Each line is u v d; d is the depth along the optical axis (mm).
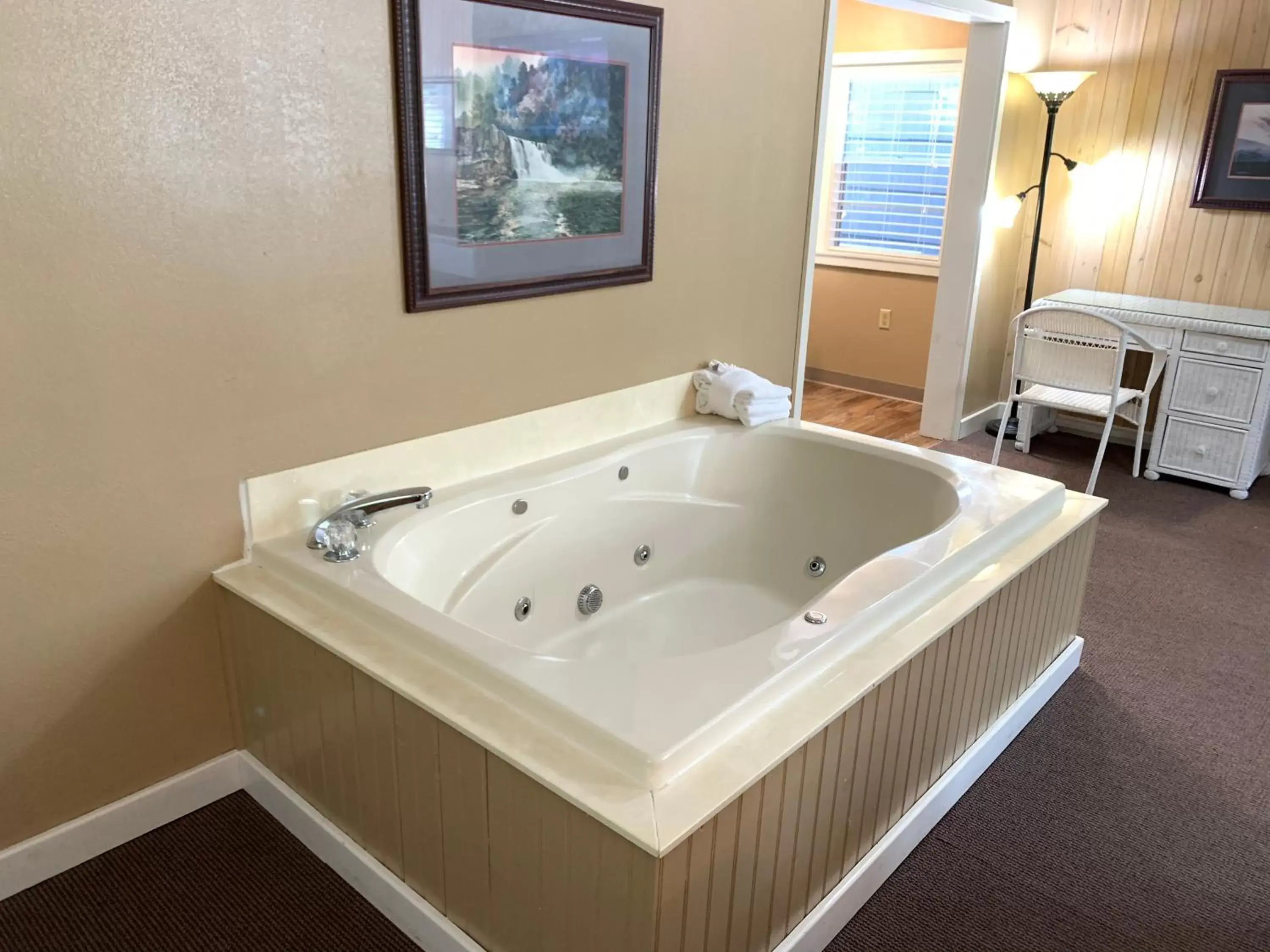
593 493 2629
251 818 2121
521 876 1559
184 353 1866
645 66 2547
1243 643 2951
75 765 1923
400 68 2037
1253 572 3436
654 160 2648
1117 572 3408
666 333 2906
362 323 2135
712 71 2762
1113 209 4594
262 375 1994
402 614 1771
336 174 2004
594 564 2658
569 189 2463
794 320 3402
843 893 1822
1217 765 2371
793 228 3250
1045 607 2459
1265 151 4109
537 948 1590
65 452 1755
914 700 1893
